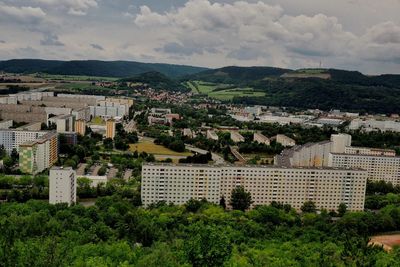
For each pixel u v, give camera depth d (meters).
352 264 197.88
